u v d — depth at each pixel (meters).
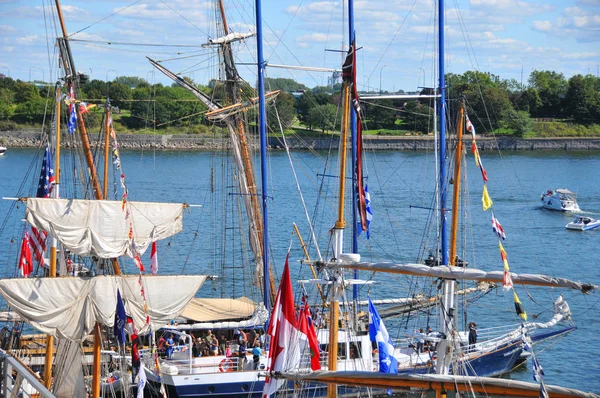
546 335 86.19
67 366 63.59
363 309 88.25
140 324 63.78
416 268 50.25
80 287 62.12
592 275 134.88
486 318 101.38
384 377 47.88
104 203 67.00
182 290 64.88
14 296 60.66
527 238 165.50
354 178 72.75
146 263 126.69
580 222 179.25
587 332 95.94
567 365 86.19
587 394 43.44
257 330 80.25
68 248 65.75
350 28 75.62
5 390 39.44
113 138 78.06
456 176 55.22
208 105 94.25
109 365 71.94
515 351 82.50
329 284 52.00
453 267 50.41
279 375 50.91
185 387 71.62
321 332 71.50
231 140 89.19
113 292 62.78
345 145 51.06
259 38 77.81
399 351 77.81
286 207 195.75
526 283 48.81
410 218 178.25
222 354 76.62
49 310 61.31
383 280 116.62
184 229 161.50
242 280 121.50
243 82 90.56
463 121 55.59
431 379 46.75
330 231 52.47
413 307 87.81
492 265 139.25
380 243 148.00
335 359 51.06
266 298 77.88
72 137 72.94
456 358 52.41
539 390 44.56
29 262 68.56
